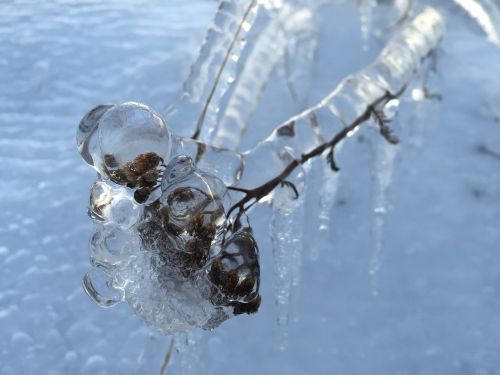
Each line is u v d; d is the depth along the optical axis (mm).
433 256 491
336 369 415
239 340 425
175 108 388
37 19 782
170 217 239
